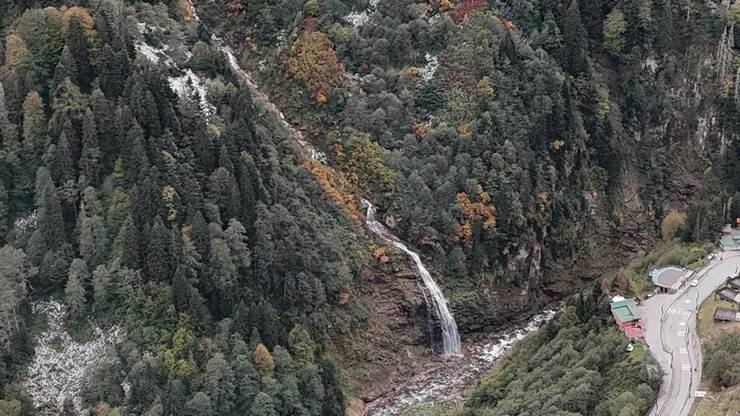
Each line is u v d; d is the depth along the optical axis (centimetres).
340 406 16625
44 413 15400
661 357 15050
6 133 16975
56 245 16375
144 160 16562
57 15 17850
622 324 15750
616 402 13950
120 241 16300
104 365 15588
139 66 17662
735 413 13388
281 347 16312
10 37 17462
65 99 17100
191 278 16350
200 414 15325
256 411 15600
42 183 16575
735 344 14712
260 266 17275
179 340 15750
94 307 16150
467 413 15950
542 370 15475
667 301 16738
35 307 16275
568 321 16475
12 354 15688
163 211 16475
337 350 17925
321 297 17825
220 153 17500
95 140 16788
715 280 17325
